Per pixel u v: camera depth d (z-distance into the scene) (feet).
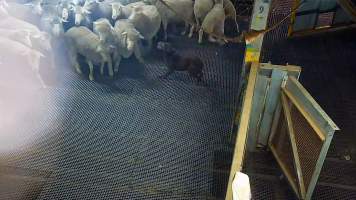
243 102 19.06
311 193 19.12
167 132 25.17
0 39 27.99
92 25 32.24
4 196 20.36
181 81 30.37
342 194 21.04
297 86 19.22
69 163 22.62
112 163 22.71
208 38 35.06
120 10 32.30
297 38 35.65
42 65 30.58
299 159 19.45
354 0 34.71
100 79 30.58
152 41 35.35
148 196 20.70
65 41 30.86
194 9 33.78
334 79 30.55
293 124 19.76
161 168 22.41
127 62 32.86
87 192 20.85
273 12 36.11
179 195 20.74
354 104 27.81
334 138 24.79
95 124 25.72
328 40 35.63
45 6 32.30
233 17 35.63
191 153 23.45
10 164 22.31
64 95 28.43
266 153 23.31
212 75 30.91
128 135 24.89
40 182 21.27
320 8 35.27
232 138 23.73
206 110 27.12
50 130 25.03
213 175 21.91
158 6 33.81
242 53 33.68
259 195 20.85
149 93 28.91
